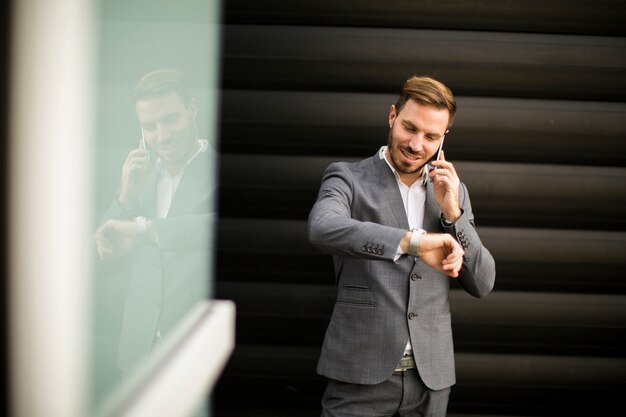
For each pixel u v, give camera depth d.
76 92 0.44
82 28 0.45
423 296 1.63
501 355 2.33
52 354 0.45
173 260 1.67
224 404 2.34
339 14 2.22
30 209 0.43
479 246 1.59
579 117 2.24
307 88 2.26
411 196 1.70
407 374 1.64
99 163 1.67
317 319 2.31
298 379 2.33
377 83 2.25
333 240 1.48
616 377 2.31
